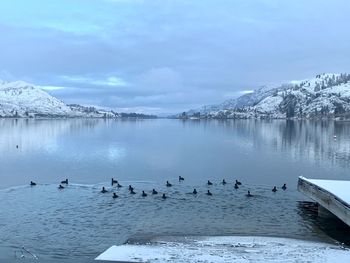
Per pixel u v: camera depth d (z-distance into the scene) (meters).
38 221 44.28
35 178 72.12
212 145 135.62
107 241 37.72
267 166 87.00
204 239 37.66
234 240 37.22
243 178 71.94
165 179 70.88
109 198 55.44
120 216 46.47
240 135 187.25
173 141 153.88
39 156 104.12
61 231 40.75
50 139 160.25
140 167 85.62
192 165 88.44
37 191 60.22
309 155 106.50
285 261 28.31
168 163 91.75
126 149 122.38
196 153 111.81
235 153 111.69
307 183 50.22
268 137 172.00
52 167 85.12
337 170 82.06
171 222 44.12
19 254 33.81
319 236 39.34
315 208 50.25
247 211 48.81
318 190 46.22
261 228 41.91
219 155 107.00
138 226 42.59
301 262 28.14
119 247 33.25
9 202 53.09
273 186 64.38
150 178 72.06
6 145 132.75
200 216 46.56
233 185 64.69
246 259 28.92
